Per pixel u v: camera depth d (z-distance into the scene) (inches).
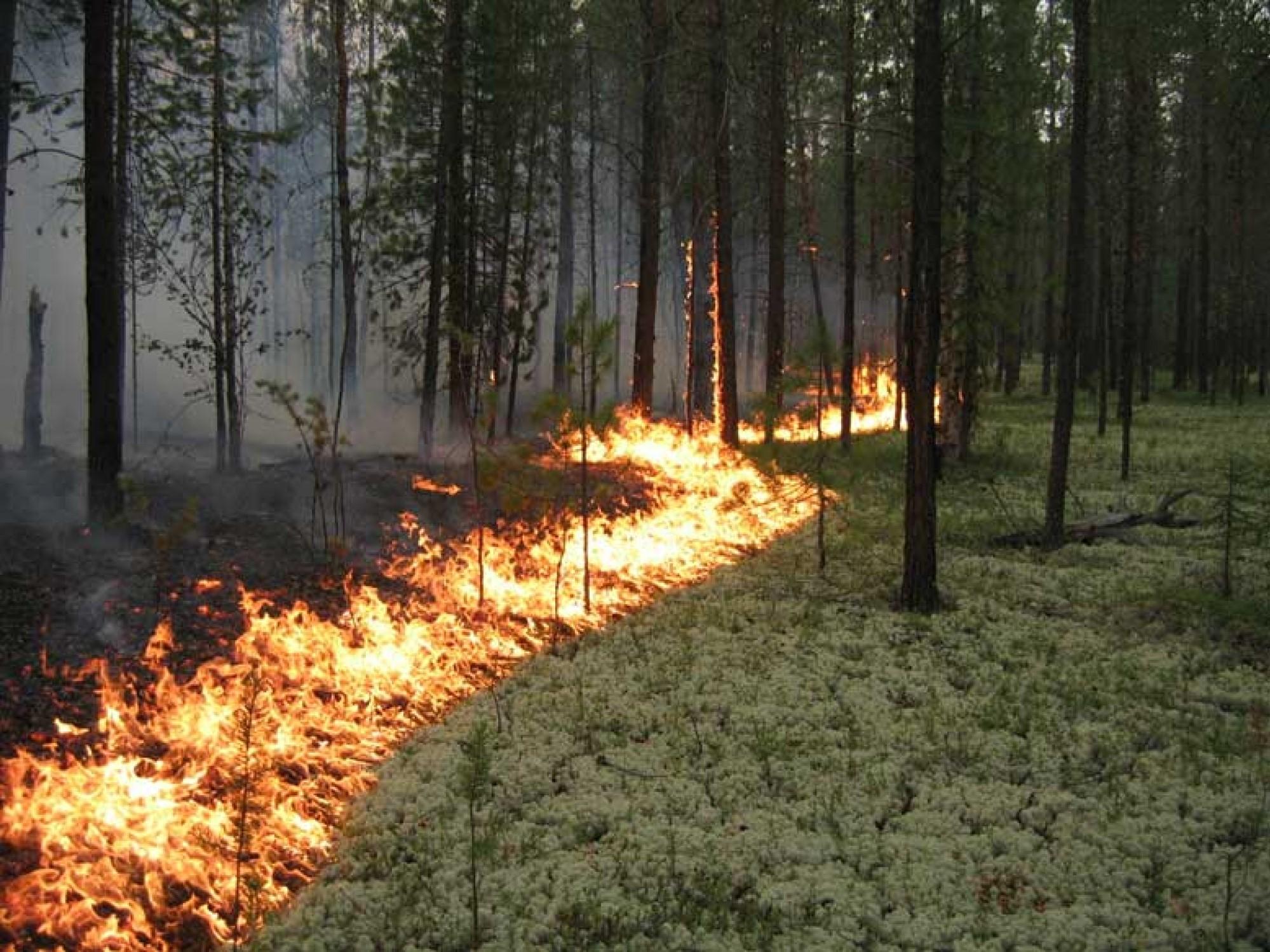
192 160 695.1
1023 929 202.8
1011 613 423.2
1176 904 209.9
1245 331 1549.0
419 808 254.2
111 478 415.8
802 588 470.0
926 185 409.1
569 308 1268.5
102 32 408.8
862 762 280.4
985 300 786.2
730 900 215.5
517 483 541.3
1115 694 332.5
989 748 290.4
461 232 823.1
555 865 227.8
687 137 1013.2
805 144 1140.5
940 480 761.0
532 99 986.7
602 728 307.4
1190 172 1572.3
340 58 915.4
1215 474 780.6
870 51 833.5
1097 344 1642.5
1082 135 522.3
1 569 361.4
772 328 919.0
